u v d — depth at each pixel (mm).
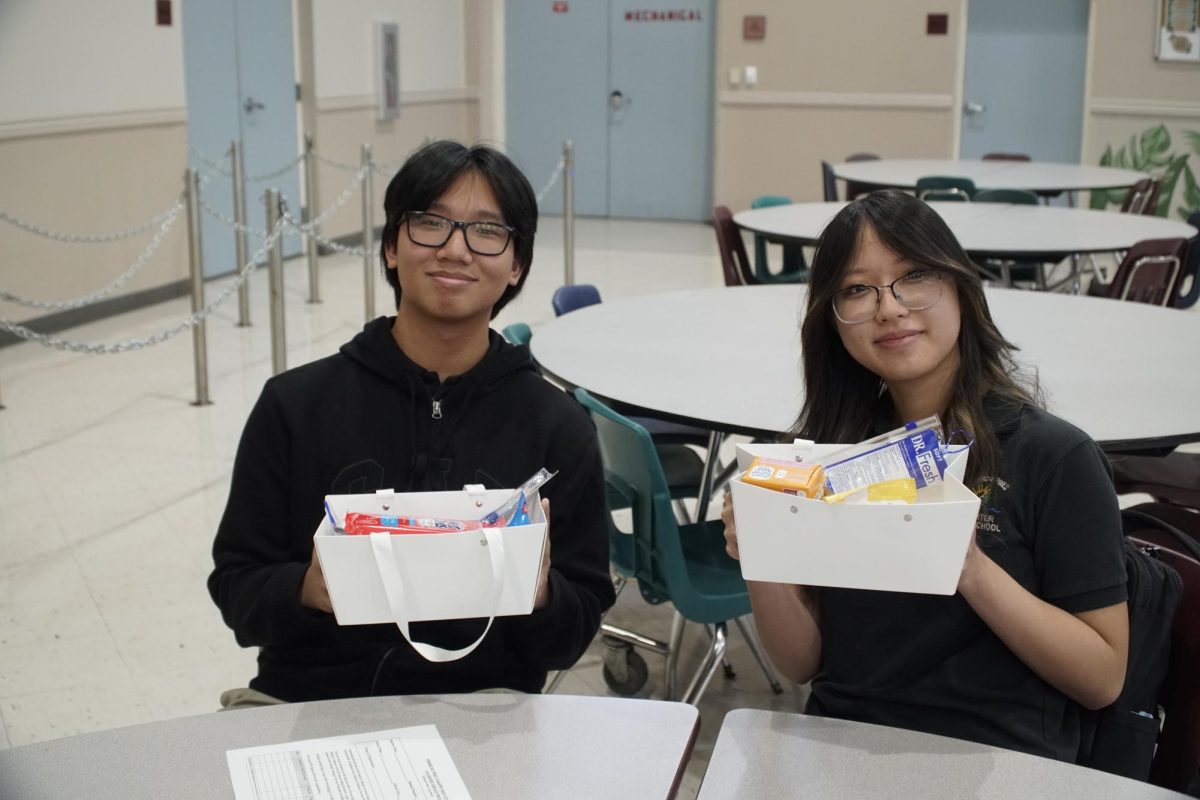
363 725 1221
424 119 9617
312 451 1559
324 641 1535
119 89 6293
